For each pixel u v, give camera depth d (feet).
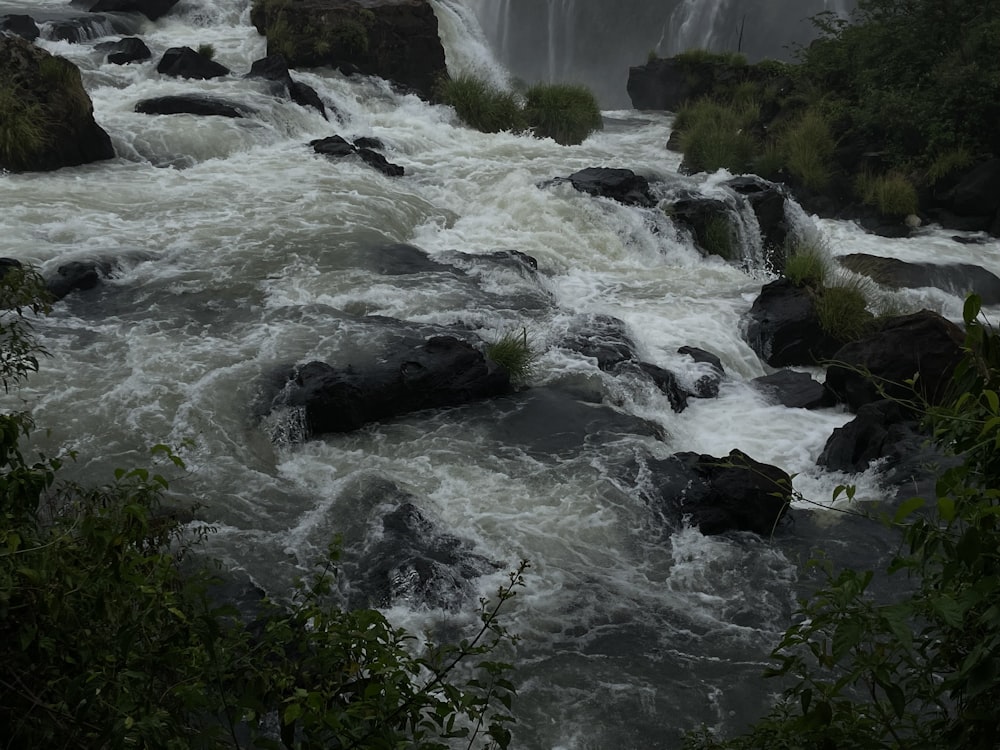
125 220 50.72
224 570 27.14
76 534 12.22
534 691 24.35
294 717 9.81
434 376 37.29
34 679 10.81
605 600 27.91
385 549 28.60
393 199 58.34
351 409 35.22
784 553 30.68
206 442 33.22
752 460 33.27
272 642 11.56
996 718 9.18
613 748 22.81
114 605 11.07
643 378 40.42
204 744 10.36
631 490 32.55
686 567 29.76
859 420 37.04
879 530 31.91
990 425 9.41
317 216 53.47
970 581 9.81
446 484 32.55
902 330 41.32
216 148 63.16
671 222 59.98
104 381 35.68
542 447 34.96
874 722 10.96
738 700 24.41
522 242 56.29
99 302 42.16
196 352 38.27
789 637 10.86
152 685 11.01
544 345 42.55
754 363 46.62
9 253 44.09
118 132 61.77
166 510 29.14
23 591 10.68
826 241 63.57
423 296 45.50
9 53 57.47
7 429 11.56
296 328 40.83
